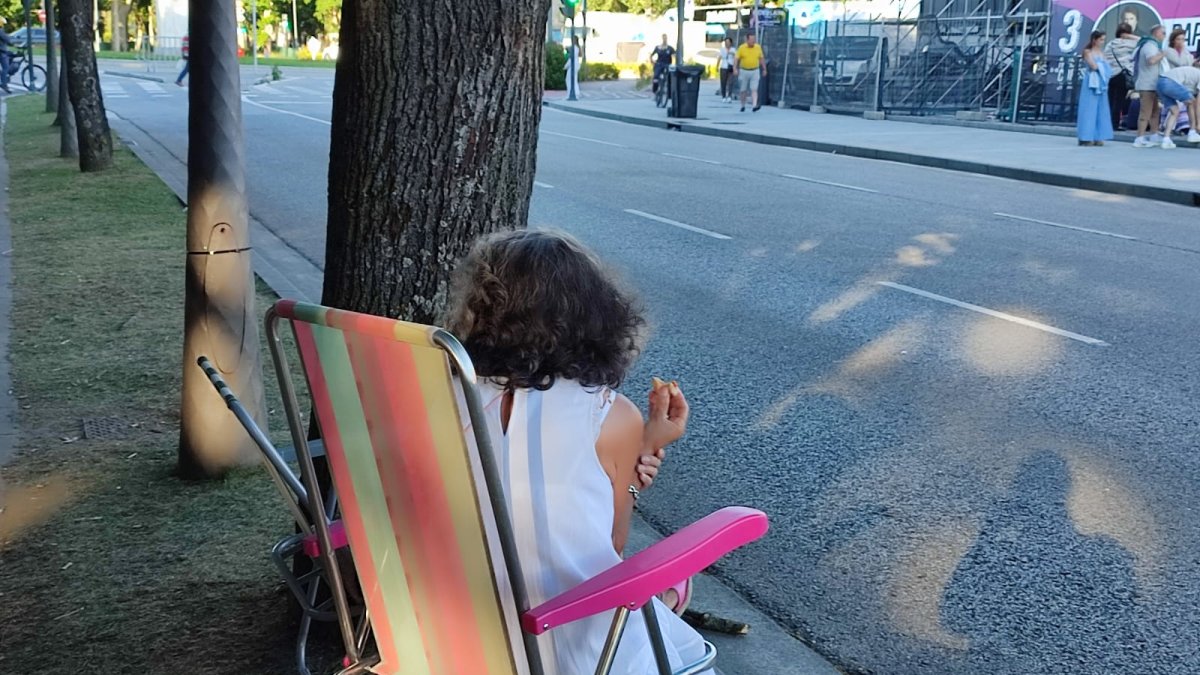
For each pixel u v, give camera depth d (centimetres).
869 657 355
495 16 289
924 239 1080
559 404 217
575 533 217
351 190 302
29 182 1342
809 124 2494
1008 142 2033
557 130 2381
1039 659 354
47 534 403
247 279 441
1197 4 1994
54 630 339
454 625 223
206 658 323
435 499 211
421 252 299
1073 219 1223
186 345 441
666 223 1153
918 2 2938
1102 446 533
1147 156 1781
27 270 854
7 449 486
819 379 638
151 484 448
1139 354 687
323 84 4009
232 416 447
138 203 1187
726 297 834
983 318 774
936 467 509
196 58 414
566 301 217
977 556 423
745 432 554
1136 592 395
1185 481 491
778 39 3136
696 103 2667
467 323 220
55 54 2336
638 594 203
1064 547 429
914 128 2378
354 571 308
